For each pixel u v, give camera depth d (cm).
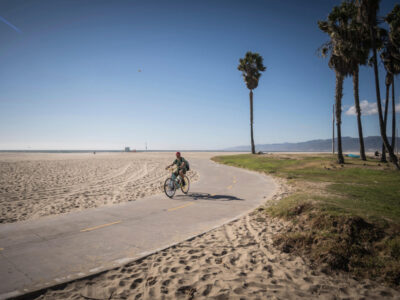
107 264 377
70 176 1698
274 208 677
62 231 540
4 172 1872
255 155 3862
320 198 662
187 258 407
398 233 435
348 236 433
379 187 1041
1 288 302
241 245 466
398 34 1944
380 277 345
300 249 432
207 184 1299
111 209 755
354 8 1880
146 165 2802
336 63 2041
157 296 296
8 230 545
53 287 310
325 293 308
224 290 312
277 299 294
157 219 644
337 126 2184
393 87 2489
